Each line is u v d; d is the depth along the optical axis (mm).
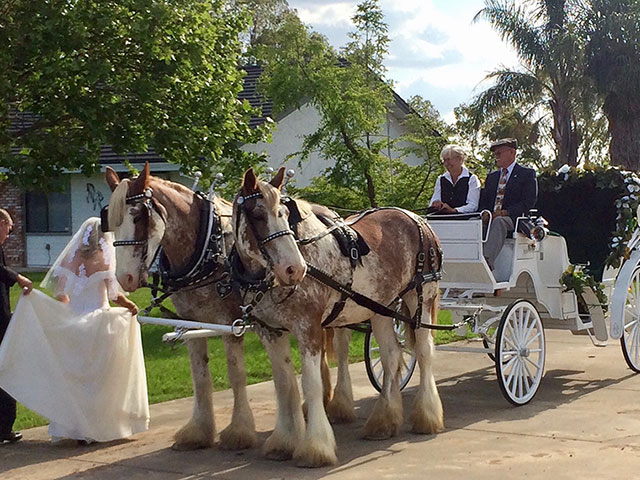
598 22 22906
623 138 23375
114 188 5910
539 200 9945
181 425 7375
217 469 5953
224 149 12531
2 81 10727
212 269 6133
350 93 15289
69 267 6727
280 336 6195
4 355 6434
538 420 7160
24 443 6832
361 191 15953
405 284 6949
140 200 5676
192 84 11805
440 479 5531
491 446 6348
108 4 11289
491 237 7969
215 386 9094
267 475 5754
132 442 6820
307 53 15656
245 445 6484
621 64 22578
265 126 13148
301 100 16250
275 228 5453
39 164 11297
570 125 24328
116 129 11398
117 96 11531
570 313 8828
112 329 6648
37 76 11297
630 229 8977
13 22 11125
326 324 6355
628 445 6273
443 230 7945
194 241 6160
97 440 6660
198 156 12156
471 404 7914
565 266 8688
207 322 6410
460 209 8312
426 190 16047
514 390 7684
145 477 5812
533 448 6250
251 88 23094
